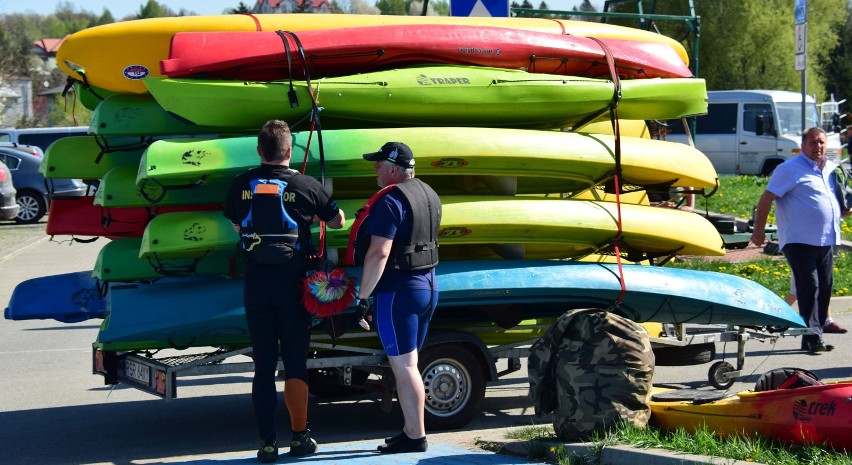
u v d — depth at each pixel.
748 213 20.14
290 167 6.23
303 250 5.62
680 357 7.66
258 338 5.62
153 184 6.31
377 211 5.50
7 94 40.31
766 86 50.66
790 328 7.84
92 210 7.37
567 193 7.77
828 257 8.80
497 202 6.75
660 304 7.01
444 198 6.68
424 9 10.27
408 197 5.55
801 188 8.63
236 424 7.16
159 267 6.32
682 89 7.41
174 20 6.76
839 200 9.15
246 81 6.34
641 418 5.59
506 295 6.59
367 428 6.93
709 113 32.56
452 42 6.89
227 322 6.14
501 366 9.16
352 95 6.49
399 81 6.62
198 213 6.25
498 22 7.69
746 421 5.30
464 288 6.44
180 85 6.13
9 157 24.47
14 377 8.94
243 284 5.80
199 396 8.20
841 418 4.93
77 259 17.92
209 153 6.08
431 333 6.56
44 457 6.25
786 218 8.71
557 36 7.29
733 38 49.28
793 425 5.10
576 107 7.12
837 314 11.30
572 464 5.23
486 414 7.20
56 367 9.40
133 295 6.25
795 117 31.81
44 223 24.62
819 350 9.12
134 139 6.84
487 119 6.99
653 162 7.25
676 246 7.39
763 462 4.76
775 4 50.69
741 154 31.92
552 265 6.81
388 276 5.59
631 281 6.86
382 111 6.62
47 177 6.89
